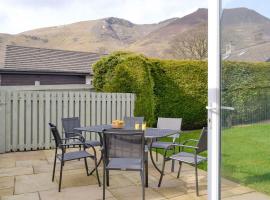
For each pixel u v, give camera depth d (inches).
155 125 367.2
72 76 682.2
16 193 156.7
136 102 327.6
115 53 367.2
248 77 141.7
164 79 376.5
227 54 126.6
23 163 221.1
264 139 169.9
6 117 260.4
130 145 143.8
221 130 124.0
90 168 207.6
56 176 187.9
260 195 140.6
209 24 123.6
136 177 186.1
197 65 399.2
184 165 214.4
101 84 374.6
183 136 333.4
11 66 628.7
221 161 124.2
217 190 122.1
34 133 272.2
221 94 123.3
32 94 270.5
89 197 151.5
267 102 155.1
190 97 393.4
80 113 291.0
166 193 157.3
